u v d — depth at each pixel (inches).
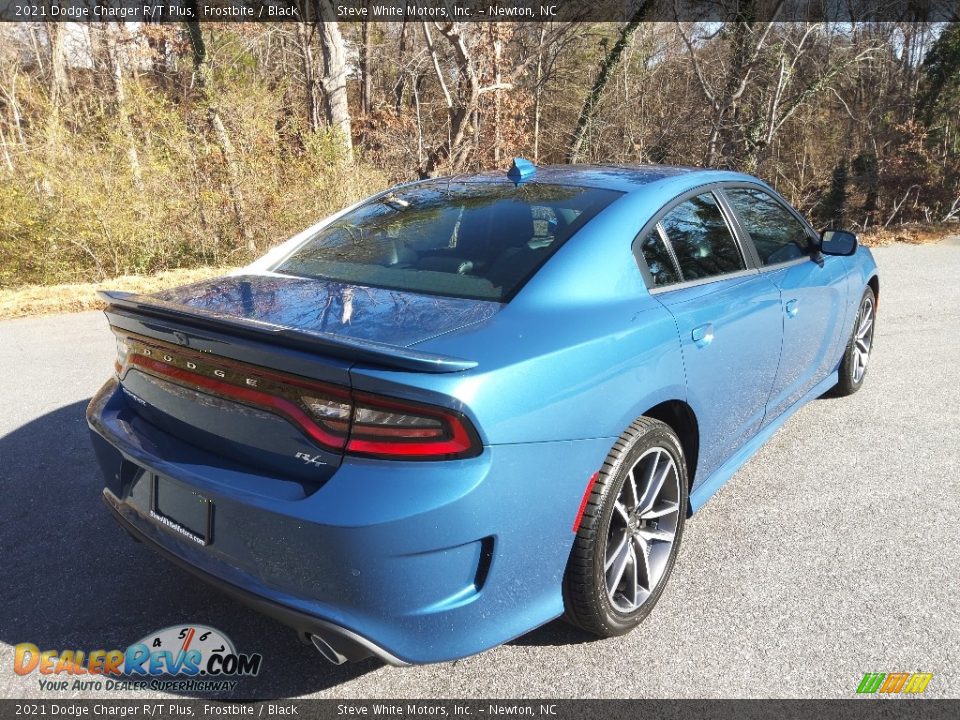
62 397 188.5
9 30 704.4
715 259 115.7
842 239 143.7
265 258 115.8
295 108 572.4
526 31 950.4
